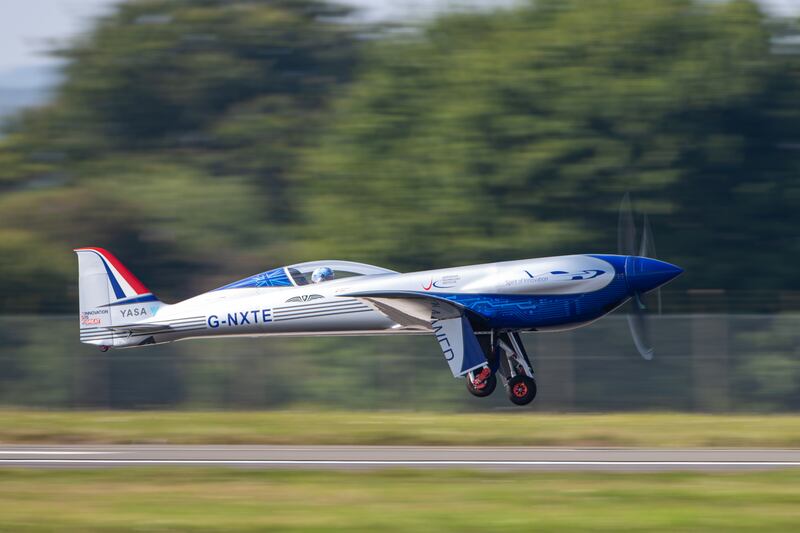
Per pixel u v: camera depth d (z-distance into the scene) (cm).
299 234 10475
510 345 5603
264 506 3347
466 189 9156
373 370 7731
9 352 8044
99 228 11856
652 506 3316
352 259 9206
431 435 5478
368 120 9981
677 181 9400
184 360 7900
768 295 8538
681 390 7394
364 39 16588
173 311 6181
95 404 7944
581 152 9338
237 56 16038
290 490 3653
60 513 3256
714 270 9588
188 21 15888
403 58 10338
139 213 12288
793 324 7369
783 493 3547
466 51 10169
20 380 8012
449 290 5434
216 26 15988
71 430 5728
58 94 15488
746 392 7350
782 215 9894
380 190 9444
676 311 8431
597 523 3061
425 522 3086
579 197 9219
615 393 7425
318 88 15962
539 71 9550
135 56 15450
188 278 12088
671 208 9406
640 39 9750
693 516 3152
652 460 4584
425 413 7388
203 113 15562
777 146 10175
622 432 5550
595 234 9131
